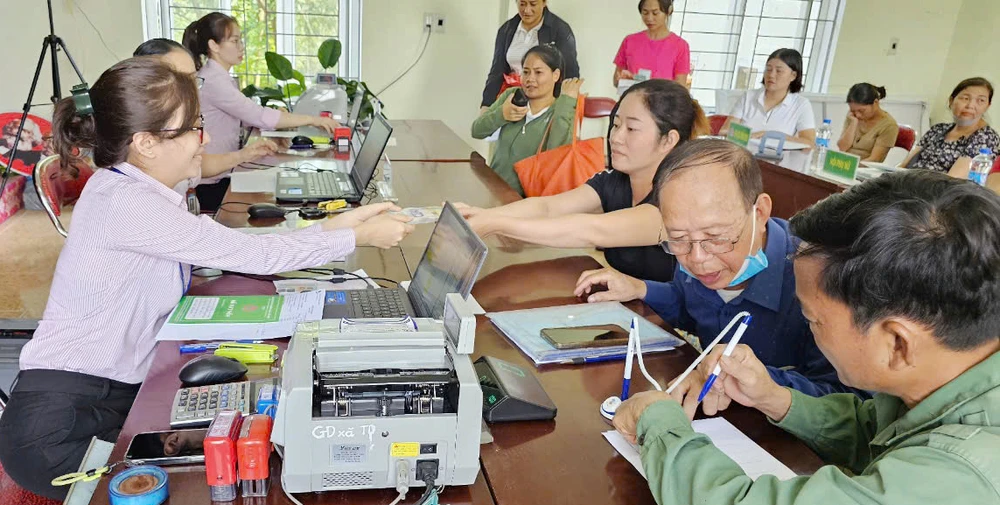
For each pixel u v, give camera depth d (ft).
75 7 13.10
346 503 2.95
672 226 4.08
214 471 2.84
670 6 15.43
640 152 5.99
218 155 9.00
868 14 18.76
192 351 4.06
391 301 4.88
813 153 12.05
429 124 13.69
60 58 12.62
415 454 2.96
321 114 12.33
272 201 7.46
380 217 5.31
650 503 3.04
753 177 4.02
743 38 18.84
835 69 19.22
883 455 2.61
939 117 19.83
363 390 2.98
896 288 2.27
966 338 2.30
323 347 3.06
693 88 19.12
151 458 3.06
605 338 4.41
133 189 4.31
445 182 9.00
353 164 9.01
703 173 3.93
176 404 3.43
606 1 16.81
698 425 3.63
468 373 3.02
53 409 4.23
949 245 2.20
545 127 9.69
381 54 16.44
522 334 4.50
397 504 2.97
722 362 3.50
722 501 2.59
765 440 3.58
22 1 11.43
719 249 4.06
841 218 2.40
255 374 3.86
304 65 16.75
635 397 3.32
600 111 13.43
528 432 3.51
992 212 2.23
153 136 4.30
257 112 11.01
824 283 2.45
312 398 2.85
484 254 3.94
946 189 2.32
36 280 9.27
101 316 4.36
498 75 15.48
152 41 7.77
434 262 4.87
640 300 5.32
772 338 4.64
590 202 6.81
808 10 18.94
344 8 16.42
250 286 5.20
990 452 2.19
